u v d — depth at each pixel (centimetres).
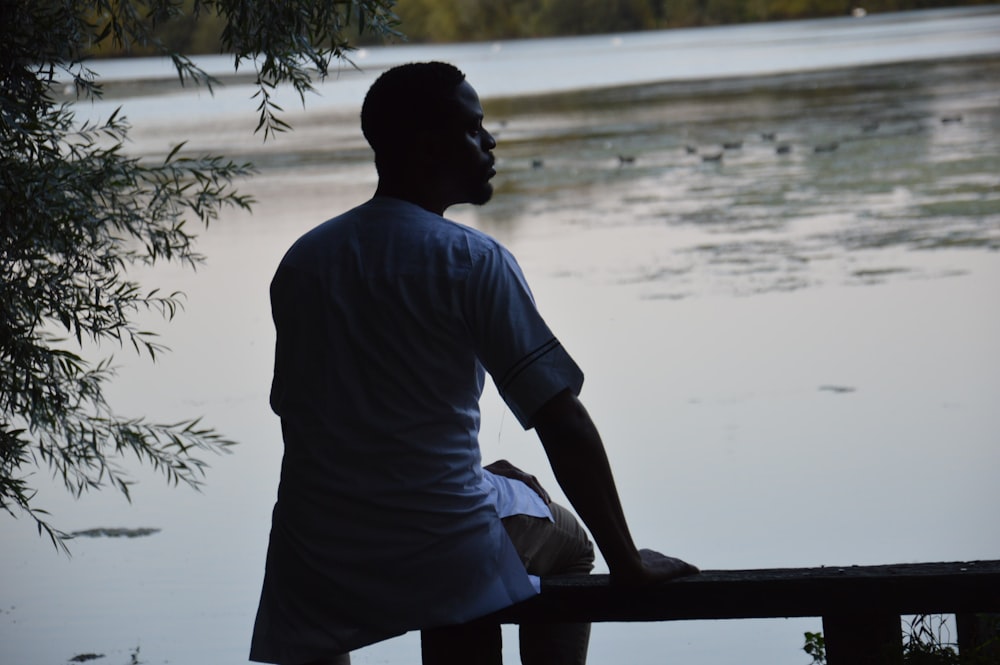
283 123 395
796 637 513
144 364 1021
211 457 786
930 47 5272
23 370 432
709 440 763
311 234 262
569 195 1931
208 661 507
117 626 538
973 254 1248
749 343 973
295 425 259
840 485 674
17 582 591
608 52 7081
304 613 259
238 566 612
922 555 587
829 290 1136
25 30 391
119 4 407
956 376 855
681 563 276
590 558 295
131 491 731
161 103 4728
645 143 2634
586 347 997
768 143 2439
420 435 252
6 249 397
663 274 1259
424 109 257
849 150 2214
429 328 249
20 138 391
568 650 281
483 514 257
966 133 2316
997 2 9469
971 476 678
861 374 875
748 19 9825
